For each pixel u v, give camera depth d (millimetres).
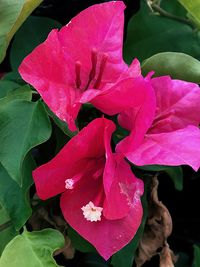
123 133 186
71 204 163
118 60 172
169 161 152
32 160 166
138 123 156
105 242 160
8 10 176
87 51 170
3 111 163
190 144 157
